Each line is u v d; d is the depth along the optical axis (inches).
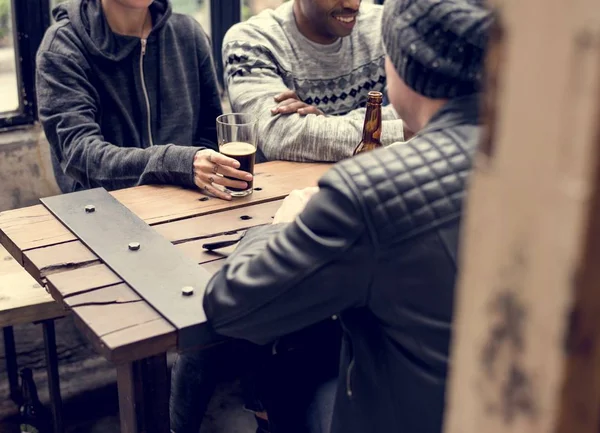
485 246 20.3
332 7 87.8
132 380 55.7
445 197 39.7
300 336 60.5
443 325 40.9
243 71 89.9
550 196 18.0
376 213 39.2
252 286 43.7
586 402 18.5
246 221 66.1
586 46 16.5
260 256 44.0
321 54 93.1
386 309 41.7
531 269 18.8
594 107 16.6
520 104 18.4
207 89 99.7
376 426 45.4
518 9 18.1
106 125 92.6
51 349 85.1
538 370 19.1
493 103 19.5
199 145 99.9
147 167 74.2
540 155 18.1
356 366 45.1
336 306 42.2
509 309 19.7
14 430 93.7
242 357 63.1
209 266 58.0
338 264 40.5
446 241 39.6
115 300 52.6
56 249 59.6
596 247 17.4
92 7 89.9
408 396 43.7
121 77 91.7
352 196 39.4
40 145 104.0
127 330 49.3
